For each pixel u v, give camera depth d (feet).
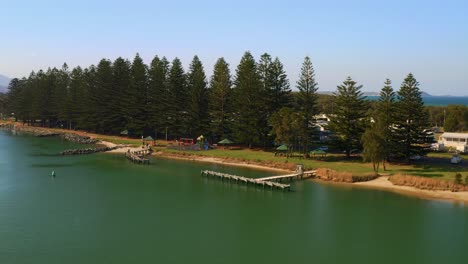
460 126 425.69
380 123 228.63
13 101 554.46
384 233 135.13
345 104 255.29
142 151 298.97
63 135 417.49
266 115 299.79
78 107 428.97
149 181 209.67
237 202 171.63
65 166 247.09
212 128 327.88
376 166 234.58
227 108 323.16
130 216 149.59
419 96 239.50
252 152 292.81
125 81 385.29
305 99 273.13
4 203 161.68
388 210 159.74
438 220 147.64
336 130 258.78
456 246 124.36
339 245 124.57
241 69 314.96
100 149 312.50
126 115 380.78
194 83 338.95
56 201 166.71
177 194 184.03
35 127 499.51
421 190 189.06
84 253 114.62
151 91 361.30
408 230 137.69
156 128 364.79
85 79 423.64
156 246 121.19
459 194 181.27
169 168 247.50
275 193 187.01
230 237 130.21
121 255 114.01
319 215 153.99
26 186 191.31
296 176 216.95
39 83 483.92
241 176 221.25
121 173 229.25
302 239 129.70
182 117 346.95
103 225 138.62
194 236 130.52
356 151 274.16
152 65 363.76
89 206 161.07
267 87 298.97
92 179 211.41
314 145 292.20
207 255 115.75
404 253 119.14
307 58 272.51
